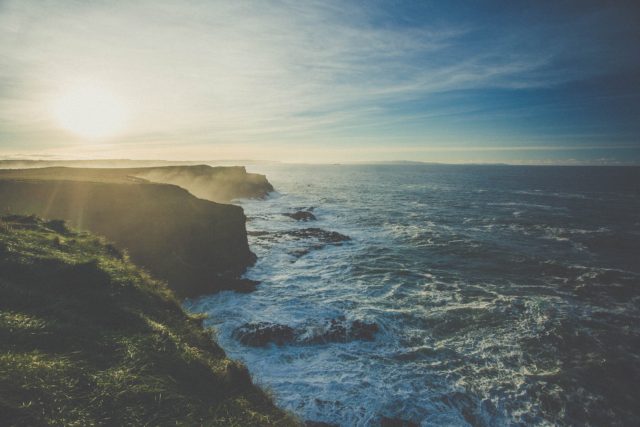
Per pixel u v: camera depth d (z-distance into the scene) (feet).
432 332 61.46
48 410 13.99
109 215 87.20
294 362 52.13
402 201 253.44
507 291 81.05
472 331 61.72
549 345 57.26
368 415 40.93
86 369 17.76
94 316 25.08
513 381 48.24
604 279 89.61
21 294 23.41
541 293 79.92
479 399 44.60
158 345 23.79
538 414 42.45
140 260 81.82
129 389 17.43
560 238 135.54
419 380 47.96
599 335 60.59
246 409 21.33
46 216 83.71
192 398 19.34
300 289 82.64
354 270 96.58
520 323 64.59
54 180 98.68
